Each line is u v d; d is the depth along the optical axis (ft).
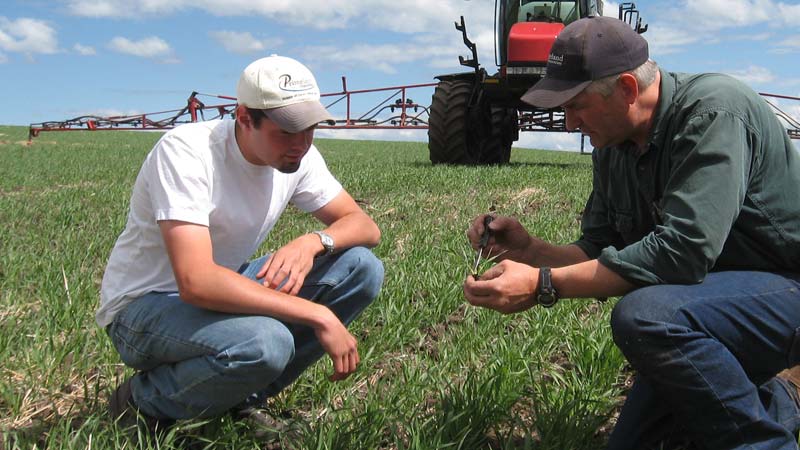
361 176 39.19
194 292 8.35
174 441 8.96
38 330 12.44
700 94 8.43
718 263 8.86
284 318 8.62
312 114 8.22
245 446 9.20
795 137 58.03
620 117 8.63
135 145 91.40
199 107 59.11
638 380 9.39
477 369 11.78
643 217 9.52
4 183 40.47
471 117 46.26
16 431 9.59
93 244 20.12
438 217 26.11
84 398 10.27
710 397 8.16
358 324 13.29
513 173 39.17
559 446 9.39
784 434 8.25
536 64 40.32
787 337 8.38
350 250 9.87
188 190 8.39
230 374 8.46
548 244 10.47
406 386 10.56
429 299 14.82
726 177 8.08
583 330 12.62
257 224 9.28
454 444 9.16
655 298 8.16
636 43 8.46
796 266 8.64
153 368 9.22
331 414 10.21
